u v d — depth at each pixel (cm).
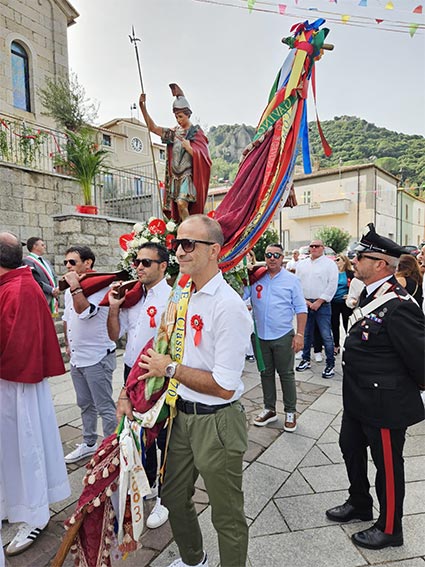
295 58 305
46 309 234
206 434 164
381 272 210
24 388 218
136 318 266
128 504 165
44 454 228
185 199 358
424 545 210
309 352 548
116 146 1984
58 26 1337
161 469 183
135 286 270
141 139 2119
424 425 356
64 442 337
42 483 220
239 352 159
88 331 283
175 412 176
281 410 404
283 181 323
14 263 227
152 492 254
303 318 358
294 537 219
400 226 3244
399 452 205
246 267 359
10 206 762
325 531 223
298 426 363
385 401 202
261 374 369
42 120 1266
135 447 167
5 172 752
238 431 166
